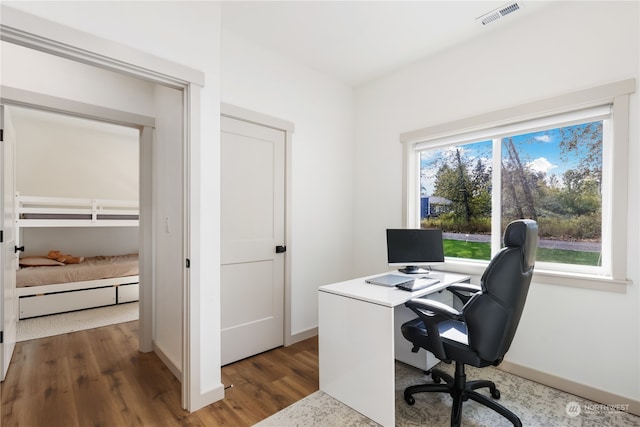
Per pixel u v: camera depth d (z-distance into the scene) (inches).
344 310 74.2
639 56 69.1
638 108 69.3
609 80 72.7
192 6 71.6
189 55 70.7
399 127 117.4
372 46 101.9
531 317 84.6
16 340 114.6
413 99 113.0
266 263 105.3
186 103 71.4
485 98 94.0
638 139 69.4
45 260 156.8
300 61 112.4
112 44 58.6
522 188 91.7
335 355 76.4
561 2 79.7
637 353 69.4
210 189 75.1
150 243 106.1
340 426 66.3
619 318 71.6
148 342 105.6
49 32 51.7
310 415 70.0
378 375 66.9
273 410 71.9
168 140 93.2
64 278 147.5
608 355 72.9
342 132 129.6
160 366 94.2
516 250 58.9
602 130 78.2
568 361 78.5
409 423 66.8
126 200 202.1
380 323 66.6
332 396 77.2
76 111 90.6
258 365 95.0
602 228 78.0
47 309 142.7
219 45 76.9
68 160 188.7
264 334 104.7
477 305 58.8
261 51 102.3
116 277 161.8
